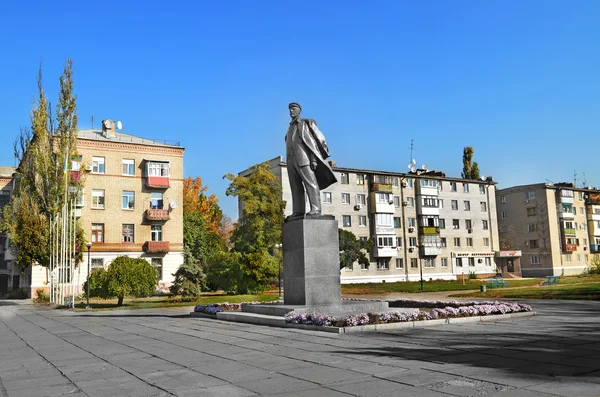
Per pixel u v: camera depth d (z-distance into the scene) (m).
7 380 8.12
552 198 81.75
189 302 33.19
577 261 83.19
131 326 17.09
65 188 41.44
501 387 6.72
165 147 52.22
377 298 32.59
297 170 17.59
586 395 6.25
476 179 80.81
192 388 7.17
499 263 80.38
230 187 48.34
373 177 66.69
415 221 70.06
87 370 8.80
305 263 16.41
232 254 41.50
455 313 14.64
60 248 41.25
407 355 9.23
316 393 6.69
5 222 46.09
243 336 12.90
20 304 38.78
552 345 10.12
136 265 31.94
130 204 50.31
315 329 13.28
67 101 42.31
